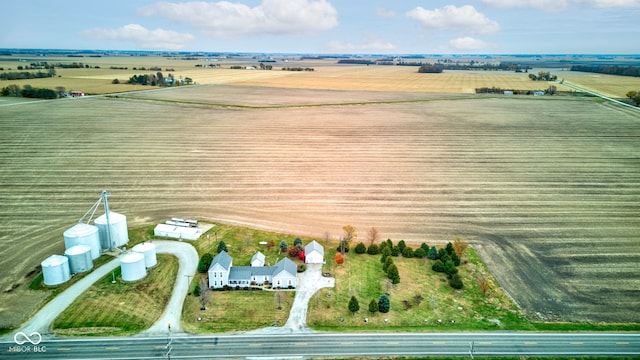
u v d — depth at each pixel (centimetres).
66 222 8531
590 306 6166
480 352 5222
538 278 6881
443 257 7294
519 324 5762
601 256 7544
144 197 9894
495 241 8075
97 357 5031
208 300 6084
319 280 6775
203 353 5147
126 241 7750
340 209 9406
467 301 6294
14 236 7912
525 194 10294
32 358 4969
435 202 9825
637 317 5931
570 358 5138
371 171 11850
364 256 7562
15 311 5781
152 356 5081
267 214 9125
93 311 5841
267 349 5234
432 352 5222
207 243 7831
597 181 11112
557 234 8338
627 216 9119
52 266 6288
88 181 10725
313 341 5388
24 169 11388
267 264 7162
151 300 6144
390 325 5738
